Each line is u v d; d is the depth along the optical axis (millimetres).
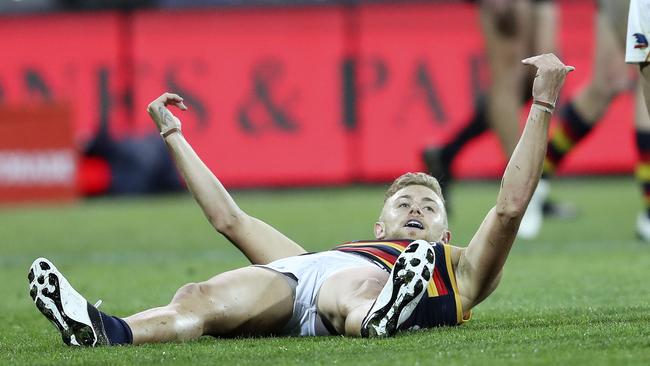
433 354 12172
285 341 13594
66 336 12773
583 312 16109
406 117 47469
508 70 32844
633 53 15242
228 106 47938
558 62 13703
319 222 35719
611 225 33812
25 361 12719
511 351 12250
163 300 20422
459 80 47156
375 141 47625
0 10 48781
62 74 48688
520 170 13617
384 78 47625
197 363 12133
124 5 48594
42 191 46812
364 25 47781
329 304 13773
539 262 25578
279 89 47938
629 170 47250
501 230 13766
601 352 12000
